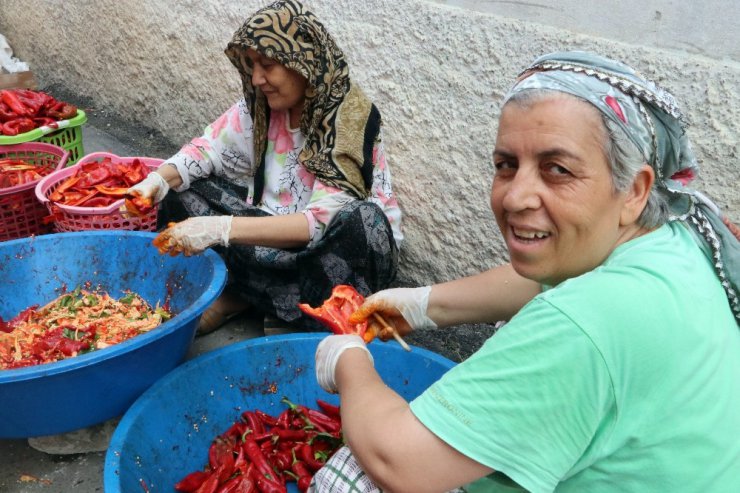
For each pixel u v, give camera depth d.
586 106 1.13
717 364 1.19
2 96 3.74
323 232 2.64
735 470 1.21
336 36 3.24
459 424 1.17
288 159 2.88
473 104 2.79
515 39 2.59
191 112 4.55
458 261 3.06
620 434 1.16
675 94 2.23
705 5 2.12
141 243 2.77
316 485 1.67
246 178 3.15
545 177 1.18
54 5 5.52
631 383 1.13
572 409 1.13
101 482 2.24
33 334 2.48
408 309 1.85
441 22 2.80
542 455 1.16
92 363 1.97
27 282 2.73
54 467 2.29
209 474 2.10
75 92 5.73
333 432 2.24
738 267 1.29
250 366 2.31
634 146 1.16
